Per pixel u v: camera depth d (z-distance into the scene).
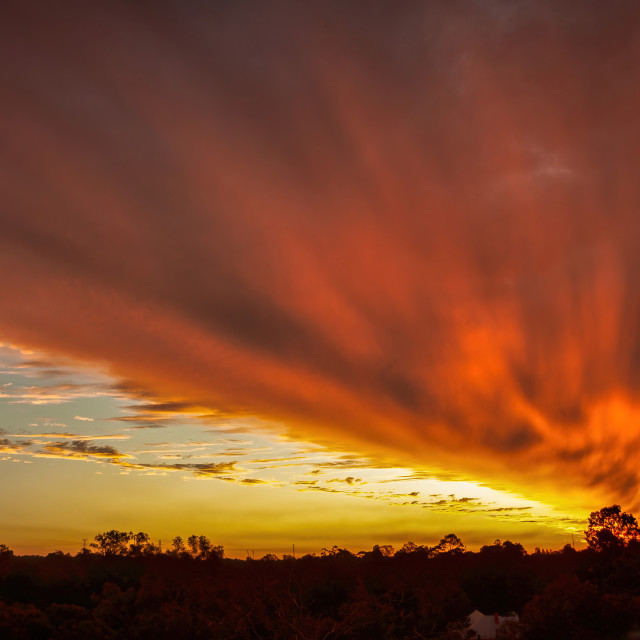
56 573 76.19
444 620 53.12
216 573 67.75
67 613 59.66
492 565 98.88
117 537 84.25
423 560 98.44
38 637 52.62
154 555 83.19
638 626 48.84
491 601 88.50
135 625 56.03
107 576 76.38
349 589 58.19
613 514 88.06
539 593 85.00
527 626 53.06
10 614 53.78
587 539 90.69
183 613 52.72
